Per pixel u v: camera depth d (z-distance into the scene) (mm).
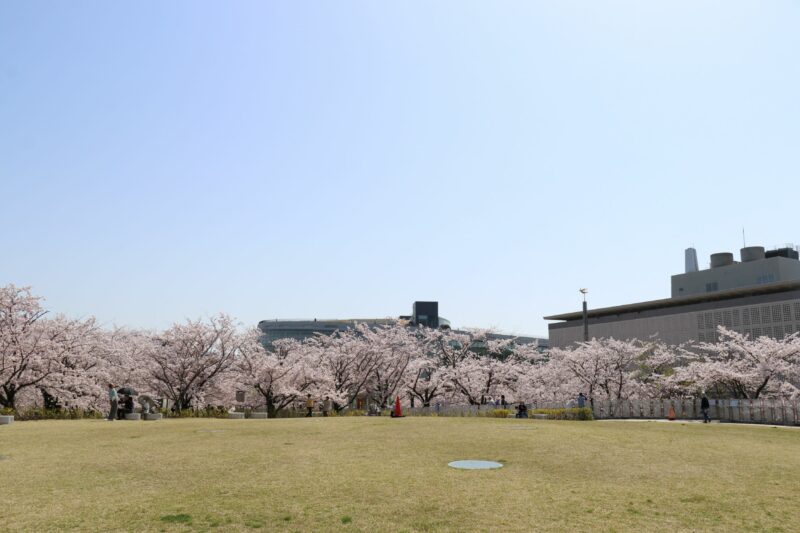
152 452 14578
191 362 39594
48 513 8344
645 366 52562
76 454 14133
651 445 17047
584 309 59375
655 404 39750
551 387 50344
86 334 37812
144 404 29625
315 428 21438
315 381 43844
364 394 54000
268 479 10992
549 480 11172
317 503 9039
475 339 55844
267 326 111188
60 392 33656
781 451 16609
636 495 9875
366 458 13711
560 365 50938
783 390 41500
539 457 14109
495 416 35781
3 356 31391
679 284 91750
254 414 33812
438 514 8430
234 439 17562
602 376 48594
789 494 10086
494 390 51406
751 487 10711
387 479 11023
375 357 49219
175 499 9281
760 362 41469
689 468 12875
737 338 47406
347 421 25703
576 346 91312
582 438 18312
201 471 11852
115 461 13078
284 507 8773
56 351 33406
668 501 9438
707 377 42906
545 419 32031
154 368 39781
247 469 12102
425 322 132250
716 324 71000
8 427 21094
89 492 9773
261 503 9023
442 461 13359
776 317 64875
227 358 41188
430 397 51562
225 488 10156
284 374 41562
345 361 48906
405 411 41656
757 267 83125
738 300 69062
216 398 42250
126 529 7555
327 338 55781
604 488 10453
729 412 36406
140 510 8547
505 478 11266
